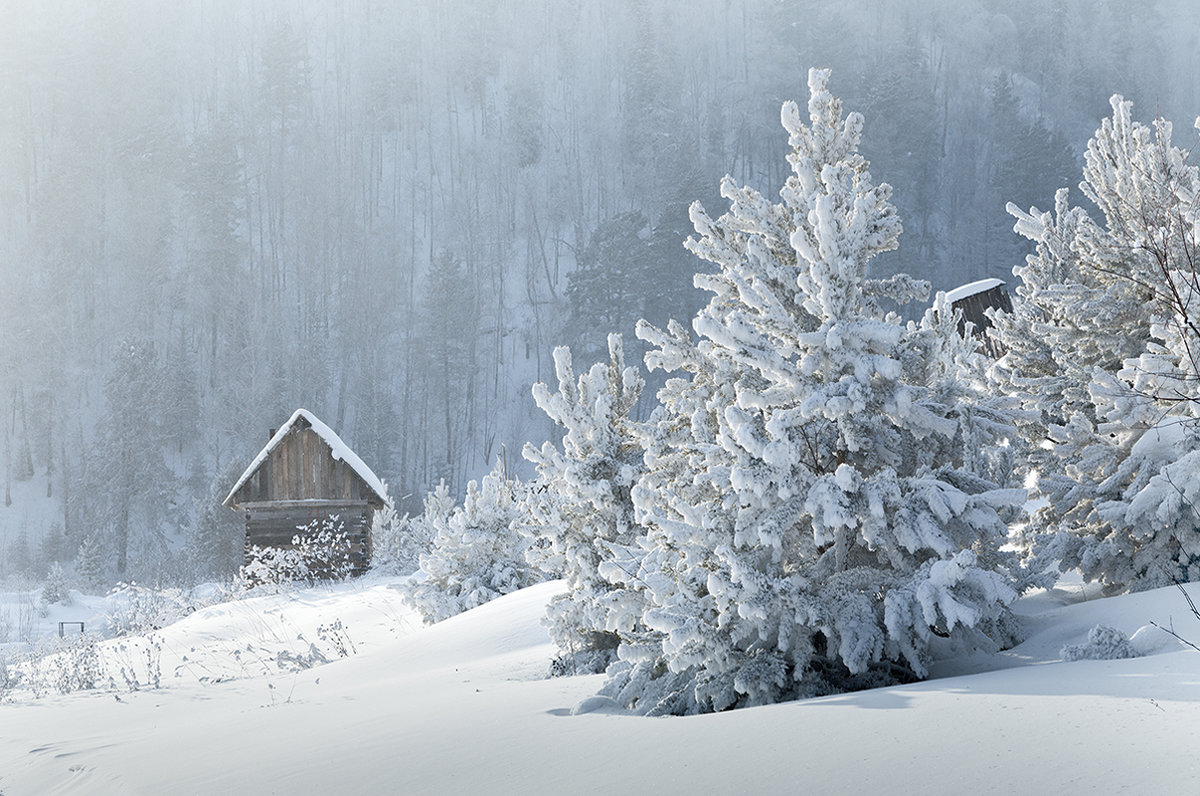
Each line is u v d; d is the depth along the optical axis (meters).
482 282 119.31
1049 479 8.51
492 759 4.84
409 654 11.61
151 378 86.50
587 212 136.75
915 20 171.75
